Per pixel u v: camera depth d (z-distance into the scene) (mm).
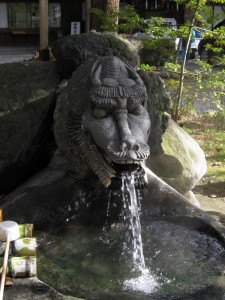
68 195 3287
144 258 2836
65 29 17094
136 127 2670
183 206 3420
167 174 4273
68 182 3336
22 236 2553
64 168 3533
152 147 3926
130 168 2676
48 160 3906
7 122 3795
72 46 3783
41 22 8445
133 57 4008
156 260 2822
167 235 3129
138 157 2479
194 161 4473
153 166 4199
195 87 9594
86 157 2857
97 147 2732
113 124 2629
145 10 15836
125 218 3197
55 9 16875
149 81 3814
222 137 7520
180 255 2877
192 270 2701
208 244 3025
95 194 3297
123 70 2783
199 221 3238
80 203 3289
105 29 7453
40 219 3174
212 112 8641
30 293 2209
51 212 3223
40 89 3869
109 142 2545
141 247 2961
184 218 3311
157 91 3852
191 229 3209
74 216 3236
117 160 2482
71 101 2949
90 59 3025
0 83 3898
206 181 5719
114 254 2865
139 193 3398
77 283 2523
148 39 7551
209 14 7332
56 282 2520
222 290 2451
